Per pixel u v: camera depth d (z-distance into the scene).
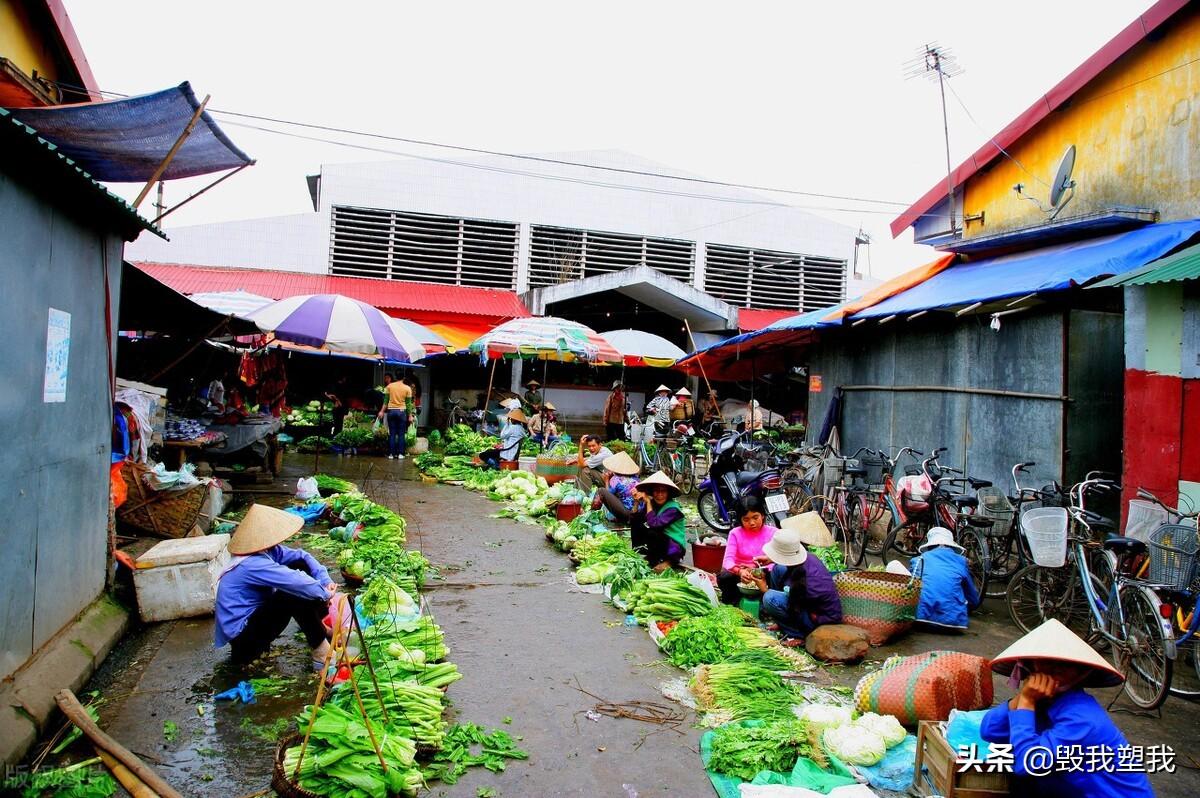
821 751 3.95
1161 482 7.03
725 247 24.55
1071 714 2.99
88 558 5.18
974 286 9.23
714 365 17.34
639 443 15.51
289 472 13.51
